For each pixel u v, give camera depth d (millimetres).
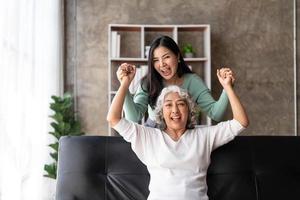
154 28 4793
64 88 4926
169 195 1915
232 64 5059
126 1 5000
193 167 1985
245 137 2176
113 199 2049
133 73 2094
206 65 4758
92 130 4938
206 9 5070
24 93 3453
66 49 4953
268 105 5109
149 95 2352
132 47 4973
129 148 2133
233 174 2092
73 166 2090
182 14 5043
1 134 2939
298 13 5102
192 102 2100
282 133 5109
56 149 4062
